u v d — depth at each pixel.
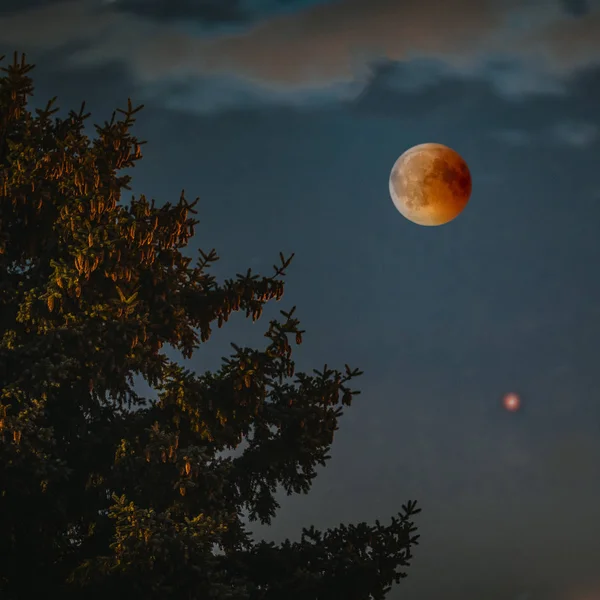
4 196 41.81
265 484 47.81
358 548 47.28
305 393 46.38
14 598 43.16
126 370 42.84
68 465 44.22
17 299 43.22
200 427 44.25
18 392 40.03
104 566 40.53
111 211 42.78
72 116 45.16
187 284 46.16
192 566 40.47
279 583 44.72
